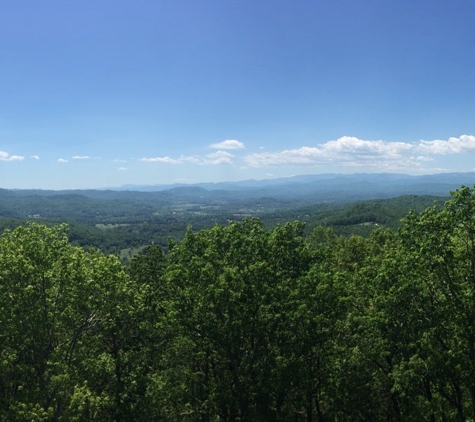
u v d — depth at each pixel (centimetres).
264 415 2445
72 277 2384
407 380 2158
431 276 2331
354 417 2566
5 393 2256
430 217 2331
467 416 2523
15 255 2314
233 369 2494
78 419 2283
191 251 2686
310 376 2414
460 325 2194
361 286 2780
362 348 2391
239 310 2391
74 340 2469
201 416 2719
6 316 2205
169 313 2442
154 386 2583
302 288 2428
